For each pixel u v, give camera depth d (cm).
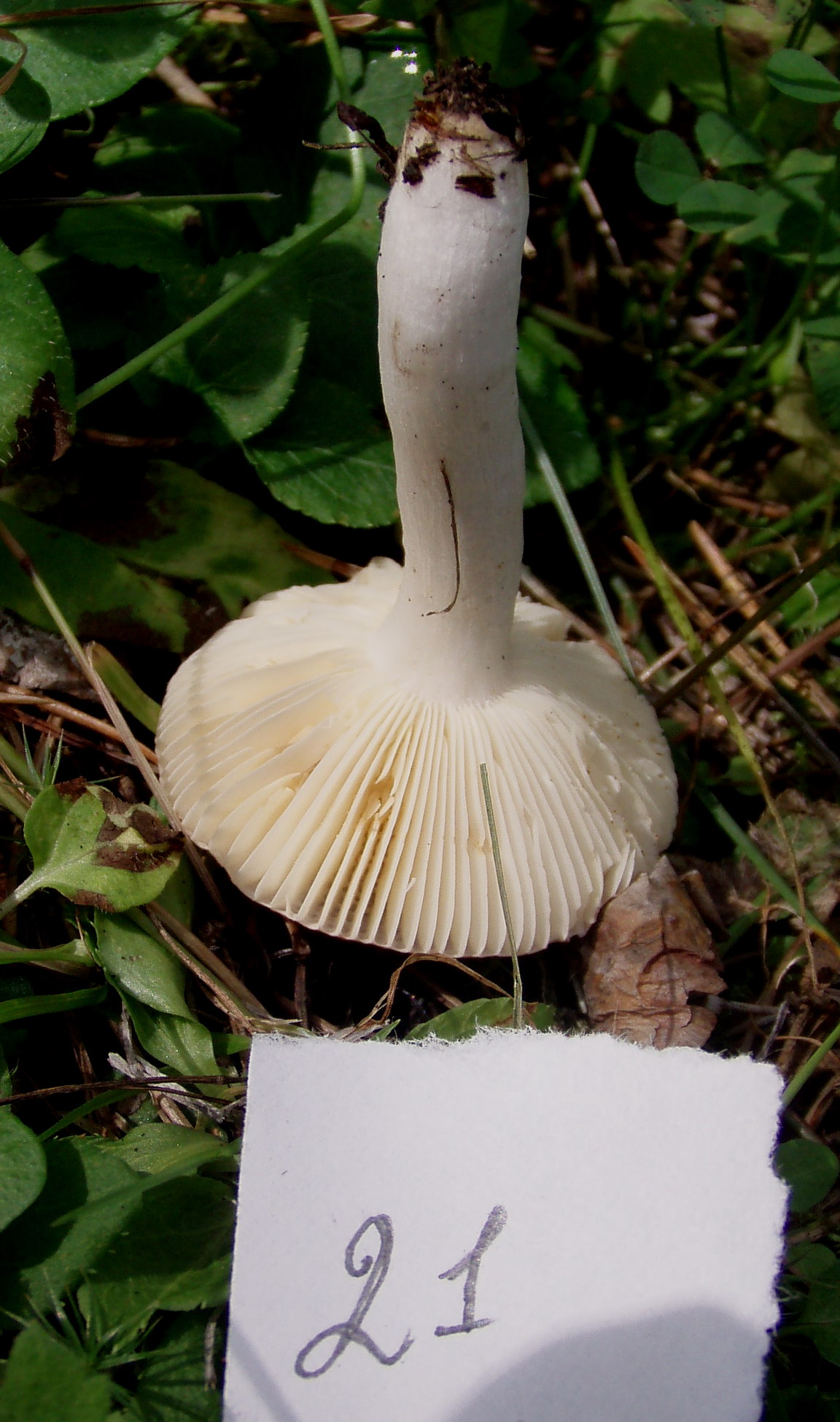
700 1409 23
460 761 26
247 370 30
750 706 33
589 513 35
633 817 28
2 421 27
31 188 32
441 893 26
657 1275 24
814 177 34
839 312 34
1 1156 23
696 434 35
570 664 29
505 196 22
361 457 31
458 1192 24
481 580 25
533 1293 24
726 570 34
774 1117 24
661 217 38
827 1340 24
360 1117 24
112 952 26
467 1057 25
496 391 23
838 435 35
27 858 28
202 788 27
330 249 32
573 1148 24
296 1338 23
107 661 29
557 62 37
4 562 29
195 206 32
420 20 33
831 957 29
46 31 28
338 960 28
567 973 28
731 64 36
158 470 31
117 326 31
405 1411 23
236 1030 27
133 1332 23
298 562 31
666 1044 27
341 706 27
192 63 35
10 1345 23
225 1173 25
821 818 31
